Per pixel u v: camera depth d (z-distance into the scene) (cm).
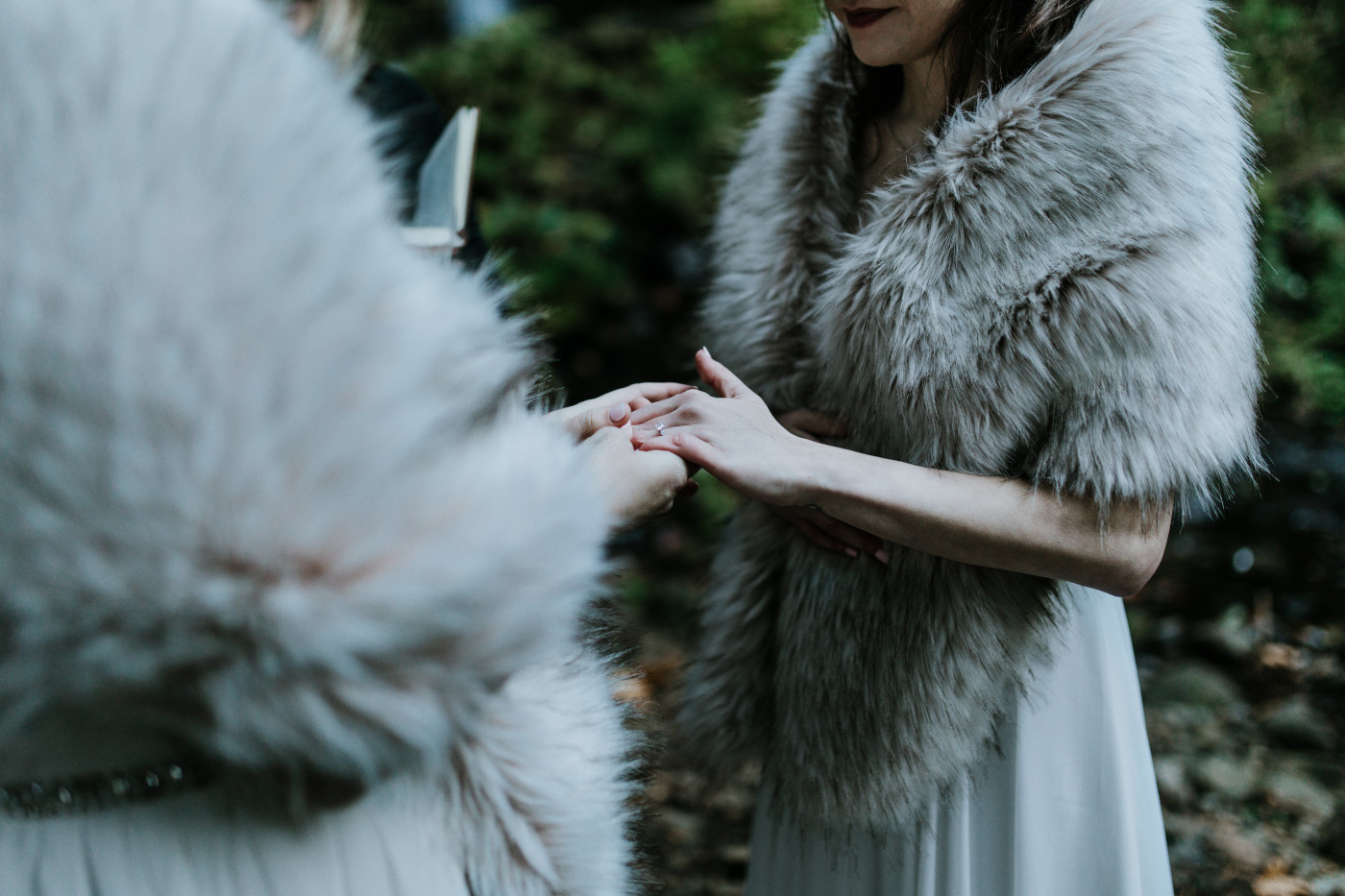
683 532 377
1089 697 118
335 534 56
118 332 52
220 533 54
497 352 70
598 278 528
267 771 60
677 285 562
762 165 133
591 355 515
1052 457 102
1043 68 102
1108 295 96
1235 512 402
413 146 162
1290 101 443
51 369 52
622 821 87
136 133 55
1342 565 360
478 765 75
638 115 619
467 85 619
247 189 57
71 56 56
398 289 64
